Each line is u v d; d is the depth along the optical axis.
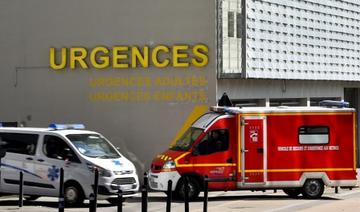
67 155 19.89
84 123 27.62
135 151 27.11
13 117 28.47
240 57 26.94
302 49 29.58
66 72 27.84
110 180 19.58
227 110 21.66
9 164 20.53
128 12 27.14
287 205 19.91
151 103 26.95
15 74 28.44
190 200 21.11
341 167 21.78
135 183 20.36
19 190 19.84
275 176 21.45
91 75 27.56
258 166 21.36
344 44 32.38
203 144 21.25
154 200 21.73
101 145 20.73
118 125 27.28
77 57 27.64
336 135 21.77
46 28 28.05
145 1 26.97
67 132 20.42
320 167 21.66
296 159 21.55
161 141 26.83
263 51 27.33
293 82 29.89
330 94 32.38
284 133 21.52
